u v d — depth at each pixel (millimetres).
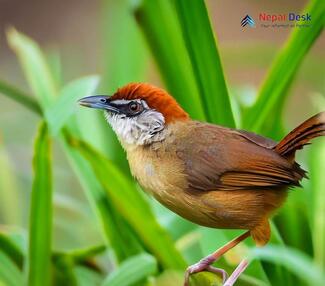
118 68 2328
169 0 2270
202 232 2295
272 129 2283
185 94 2275
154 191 2264
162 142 2262
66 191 2438
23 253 2279
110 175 2268
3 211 2396
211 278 2238
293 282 2256
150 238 2268
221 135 2260
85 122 2312
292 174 2250
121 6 2326
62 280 2273
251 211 2256
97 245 2279
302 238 2273
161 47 2271
